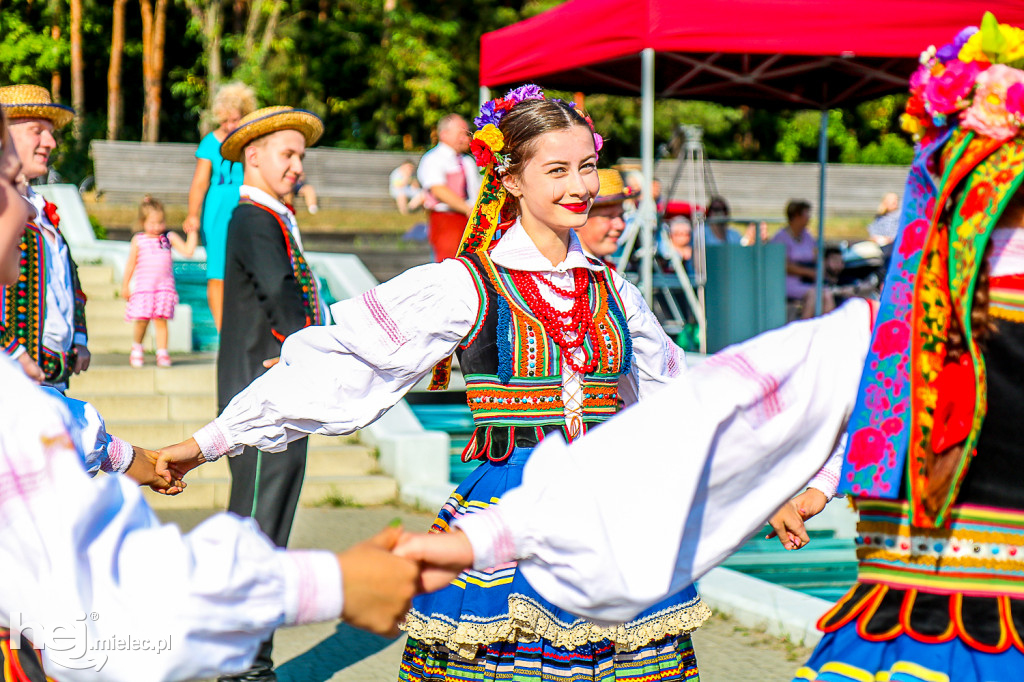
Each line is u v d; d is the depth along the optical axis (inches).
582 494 64.4
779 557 223.8
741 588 184.5
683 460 66.2
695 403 67.6
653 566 64.5
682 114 1151.6
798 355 70.7
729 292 376.5
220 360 151.9
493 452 100.6
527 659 96.2
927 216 70.7
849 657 70.2
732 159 1242.0
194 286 422.3
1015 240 70.1
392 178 940.6
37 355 145.6
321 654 166.2
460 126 355.6
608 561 63.8
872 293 452.1
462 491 102.2
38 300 146.3
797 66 383.9
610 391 102.6
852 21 297.1
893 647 69.2
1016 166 67.8
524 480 66.3
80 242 462.9
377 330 101.7
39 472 52.4
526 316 100.7
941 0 297.7
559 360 100.3
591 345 101.5
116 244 452.8
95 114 1343.5
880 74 386.6
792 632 167.2
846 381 71.7
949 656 67.6
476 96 1278.3
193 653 52.2
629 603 64.8
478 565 63.9
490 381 100.9
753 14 295.7
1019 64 69.9
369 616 57.9
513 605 94.2
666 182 890.1
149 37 1293.1
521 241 104.1
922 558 69.6
